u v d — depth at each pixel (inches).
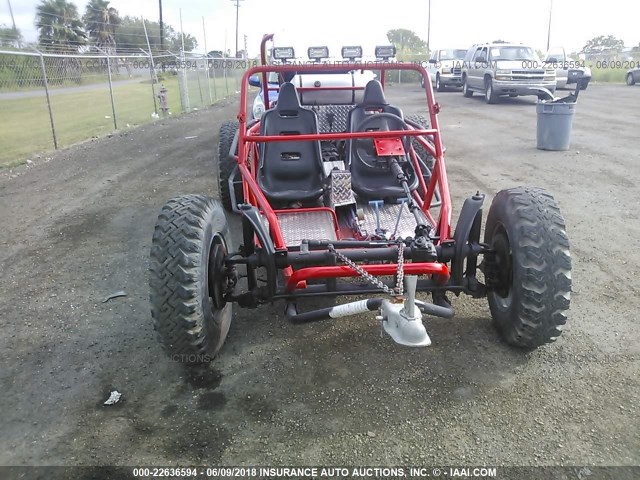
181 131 552.1
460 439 111.9
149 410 124.1
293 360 140.8
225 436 115.2
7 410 125.6
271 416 120.5
